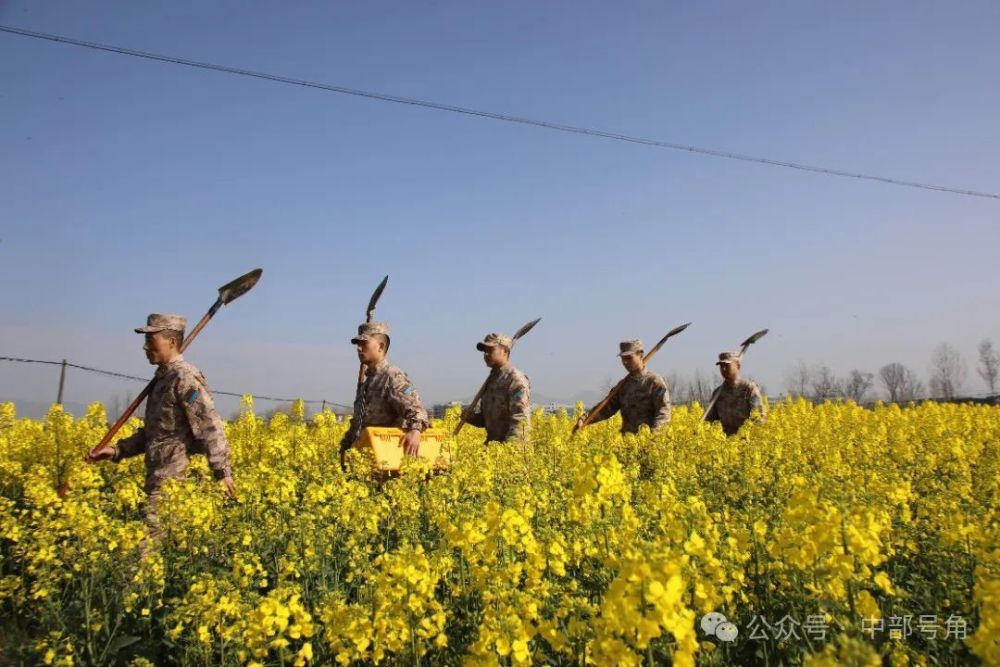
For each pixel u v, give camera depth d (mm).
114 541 5285
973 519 5059
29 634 5500
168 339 7070
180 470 6984
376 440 7980
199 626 4379
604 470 4219
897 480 6793
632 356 11883
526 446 9258
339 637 3979
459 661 3912
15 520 5875
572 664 3779
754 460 8352
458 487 6977
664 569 2873
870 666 2426
